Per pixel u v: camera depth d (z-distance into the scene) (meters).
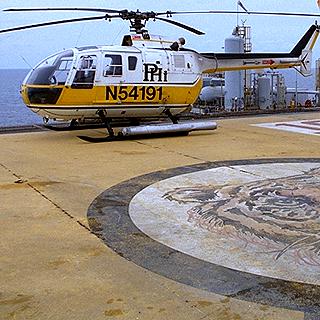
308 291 3.61
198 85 13.18
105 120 12.16
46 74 11.20
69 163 8.93
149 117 13.14
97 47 11.68
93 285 3.75
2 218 5.55
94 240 4.79
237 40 21.06
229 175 7.71
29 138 12.45
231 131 13.59
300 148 10.45
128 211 5.80
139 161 9.05
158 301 3.46
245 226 5.16
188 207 5.93
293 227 5.11
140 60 12.06
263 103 21.42
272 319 3.18
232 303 3.42
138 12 12.59
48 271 4.02
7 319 3.21
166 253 4.43
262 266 4.10
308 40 15.84
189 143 11.34
